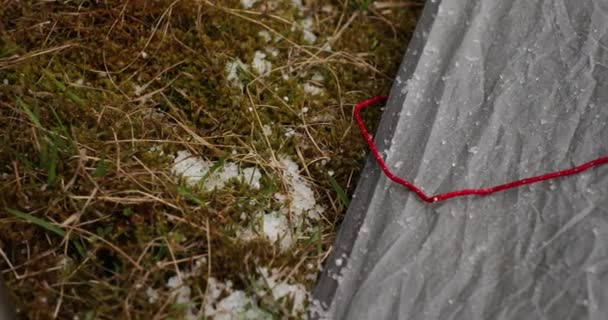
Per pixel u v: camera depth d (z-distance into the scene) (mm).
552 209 505
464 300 490
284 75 583
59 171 524
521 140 526
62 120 544
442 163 526
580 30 551
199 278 504
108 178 523
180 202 521
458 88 544
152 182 525
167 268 504
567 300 480
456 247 503
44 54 564
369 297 495
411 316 489
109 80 561
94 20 577
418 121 539
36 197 516
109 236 510
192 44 579
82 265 501
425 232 508
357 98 578
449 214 511
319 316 498
